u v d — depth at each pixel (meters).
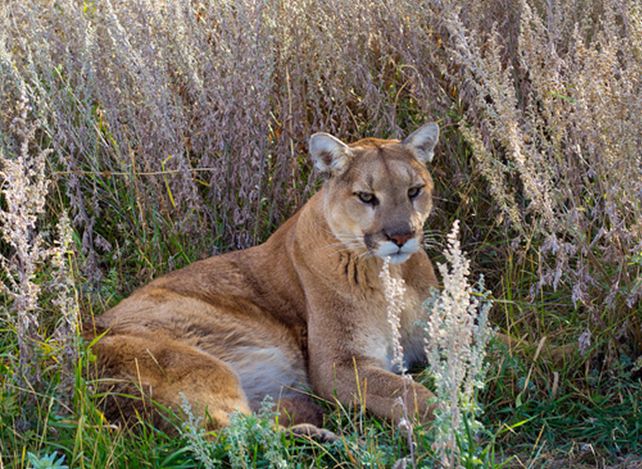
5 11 9.20
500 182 6.96
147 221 8.40
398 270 7.08
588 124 6.44
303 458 5.69
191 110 9.00
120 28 8.06
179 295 7.26
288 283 7.45
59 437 5.79
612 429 5.92
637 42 6.74
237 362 7.09
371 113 8.77
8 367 6.38
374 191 6.88
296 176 8.63
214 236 8.60
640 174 6.45
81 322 6.82
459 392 4.73
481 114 8.41
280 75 8.81
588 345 6.41
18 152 8.62
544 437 6.02
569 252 6.68
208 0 9.23
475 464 4.86
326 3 8.80
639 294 6.34
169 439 5.72
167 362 6.31
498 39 8.70
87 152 8.50
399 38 8.80
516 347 6.75
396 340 4.72
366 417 6.58
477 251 8.22
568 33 8.27
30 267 6.00
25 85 8.13
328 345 6.95
